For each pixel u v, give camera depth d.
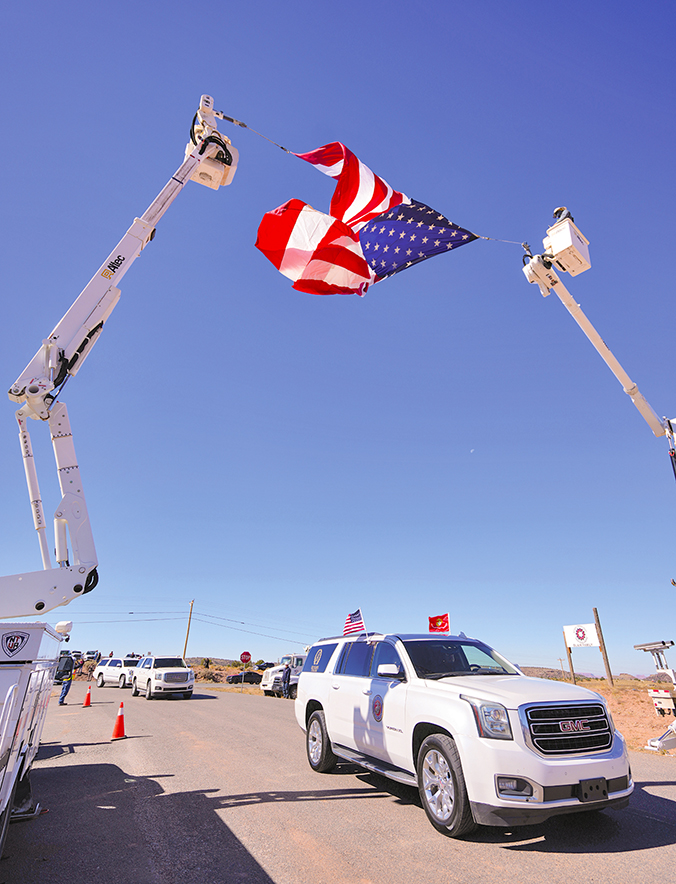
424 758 5.50
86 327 7.04
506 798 4.61
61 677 10.81
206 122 8.38
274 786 7.14
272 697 25.33
